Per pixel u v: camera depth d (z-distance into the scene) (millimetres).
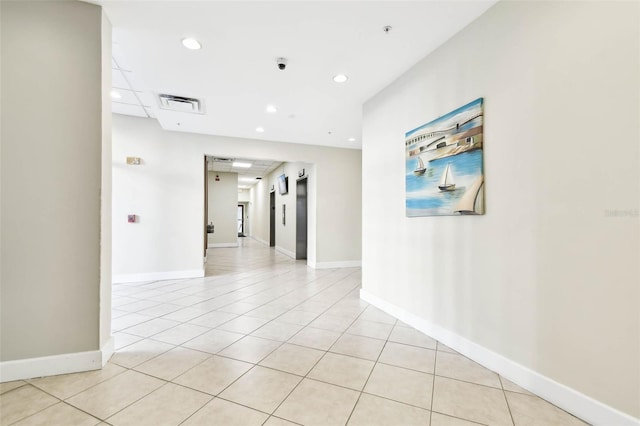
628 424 1482
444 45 2703
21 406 1766
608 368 1565
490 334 2238
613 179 1550
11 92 2037
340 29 2531
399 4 2229
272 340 2771
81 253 2170
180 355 2449
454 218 2586
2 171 2014
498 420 1664
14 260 2033
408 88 3197
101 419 1660
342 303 4004
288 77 3385
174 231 5500
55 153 2117
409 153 3123
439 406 1790
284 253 9516
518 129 2031
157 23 2459
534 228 1928
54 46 2125
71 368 2133
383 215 3662
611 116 1558
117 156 5137
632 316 1482
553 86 1821
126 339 2770
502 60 2150
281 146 6383
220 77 3387
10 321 2027
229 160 9125
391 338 2826
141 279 5285
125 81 3672
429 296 2887
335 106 4238
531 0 1949
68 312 2137
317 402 1826
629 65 1492
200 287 4922
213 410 1742
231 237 11906
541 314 1884
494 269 2207
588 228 1650
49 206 2102
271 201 11711
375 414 1714
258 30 2555
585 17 1663
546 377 1850
